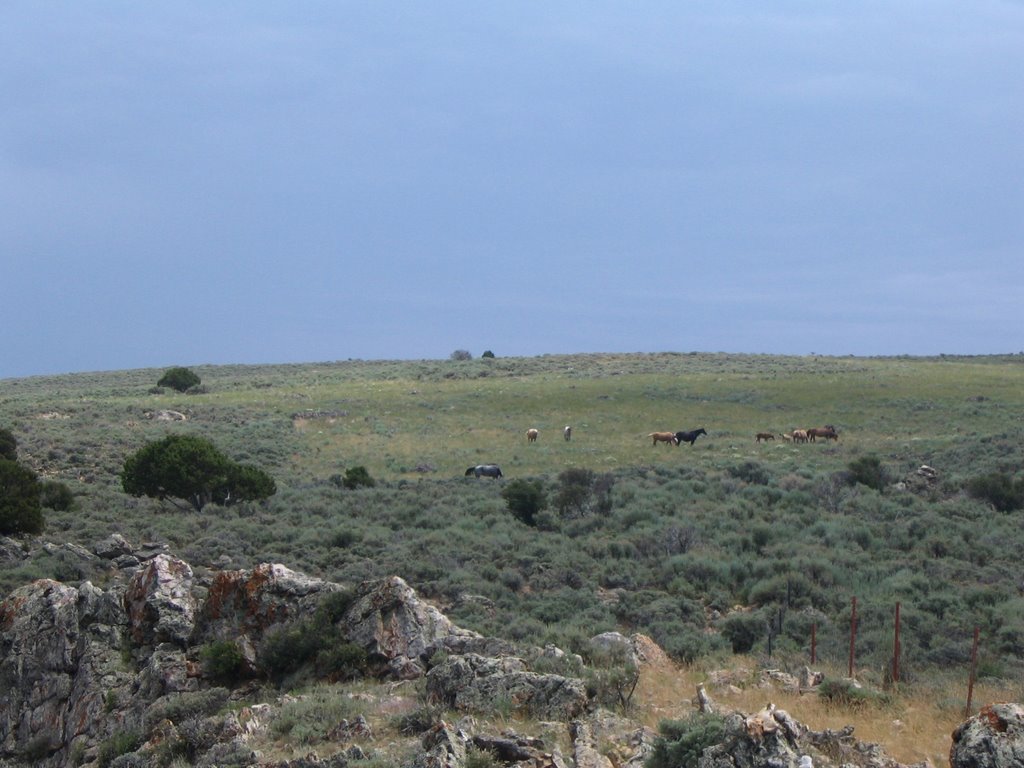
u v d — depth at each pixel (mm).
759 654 25031
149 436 70750
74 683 21797
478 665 17094
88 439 66375
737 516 47156
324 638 19875
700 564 36719
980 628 29297
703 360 126312
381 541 40938
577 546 41094
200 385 110375
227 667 20078
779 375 106000
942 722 17344
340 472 64875
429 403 91562
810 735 14000
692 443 72750
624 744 14570
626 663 17609
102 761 18078
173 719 18281
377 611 20109
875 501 50656
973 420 80062
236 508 49156
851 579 35844
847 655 25594
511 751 14102
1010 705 12352
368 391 99938
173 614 22172
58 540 39625
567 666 17484
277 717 16719
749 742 12258
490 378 112500
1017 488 50938
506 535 42375
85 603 23344
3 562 35531
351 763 13930
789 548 39875
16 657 22547
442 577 35000
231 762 15164
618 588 34938
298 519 46281
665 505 49312
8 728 21766
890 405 87562
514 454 70500
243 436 74438
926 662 25391
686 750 12781
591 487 52281
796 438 73750
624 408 88688
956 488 53688
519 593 34406
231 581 21875
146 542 39875
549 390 97812
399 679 18734
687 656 23172
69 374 145125
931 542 41219
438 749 13867
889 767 13523
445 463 67938
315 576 35562
